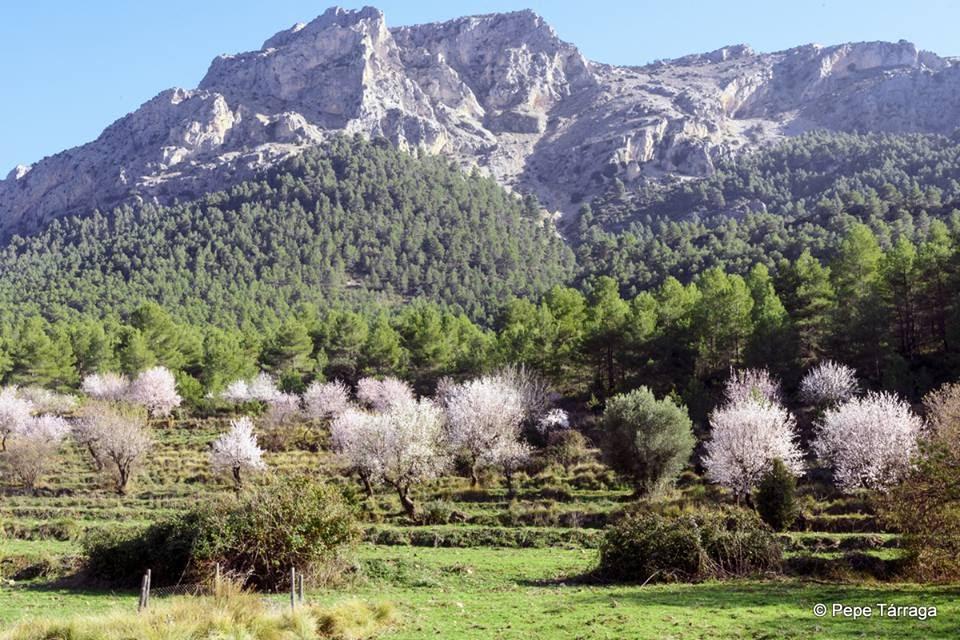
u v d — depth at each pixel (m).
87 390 97.75
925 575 25.48
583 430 74.44
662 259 148.88
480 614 21.27
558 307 98.94
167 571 30.17
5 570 33.81
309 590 28.08
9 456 64.62
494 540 41.22
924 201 151.00
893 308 75.56
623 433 55.47
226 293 164.75
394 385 88.62
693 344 78.88
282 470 68.44
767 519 40.12
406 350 101.19
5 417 77.44
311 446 81.50
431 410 56.88
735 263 126.75
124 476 63.34
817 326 79.50
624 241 195.12
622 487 57.56
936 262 73.69
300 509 29.55
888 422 45.50
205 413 96.56
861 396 66.62
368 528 43.53
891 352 71.56
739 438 47.62
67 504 57.16
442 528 43.94
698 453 61.94
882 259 81.31
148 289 166.00
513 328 92.62
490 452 59.50
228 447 62.94
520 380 77.75
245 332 123.38
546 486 58.38
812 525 41.03
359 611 19.98
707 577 27.30
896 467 42.50
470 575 31.11
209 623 18.14
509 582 29.58
